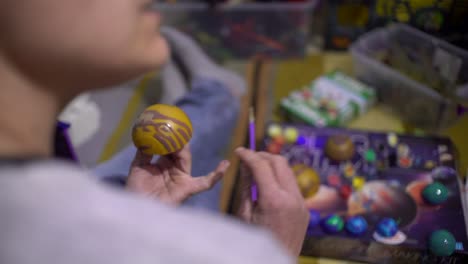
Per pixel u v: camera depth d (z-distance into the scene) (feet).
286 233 2.80
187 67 4.86
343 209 3.98
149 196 3.00
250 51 5.33
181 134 2.92
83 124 4.59
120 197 1.22
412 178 4.09
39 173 1.16
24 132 1.44
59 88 1.51
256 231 1.25
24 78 1.42
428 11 4.19
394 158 4.22
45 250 1.10
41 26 1.31
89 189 1.19
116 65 1.50
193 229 1.18
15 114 1.43
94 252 1.11
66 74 1.45
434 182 4.01
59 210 1.12
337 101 4.70
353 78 4.98
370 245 3.77
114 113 4.69
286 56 5.28
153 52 1.62
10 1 1.27
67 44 1.36
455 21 4.13
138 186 3.00
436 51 4.24
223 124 4.38
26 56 1.36
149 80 4.87
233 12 5.16
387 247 3.75
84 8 1.36
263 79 5.11
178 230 1.17
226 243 1.17
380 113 4.71
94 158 4.48
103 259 1.11
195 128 4.10
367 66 4.78
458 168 4.15
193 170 3.90
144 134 2.90
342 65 5.16
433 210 3.89
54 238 1.10
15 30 1.31
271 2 5.09
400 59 4.54
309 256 3.89
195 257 1.13
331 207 4.00
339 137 4.27
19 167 1.23
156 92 4.83
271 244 1.23
